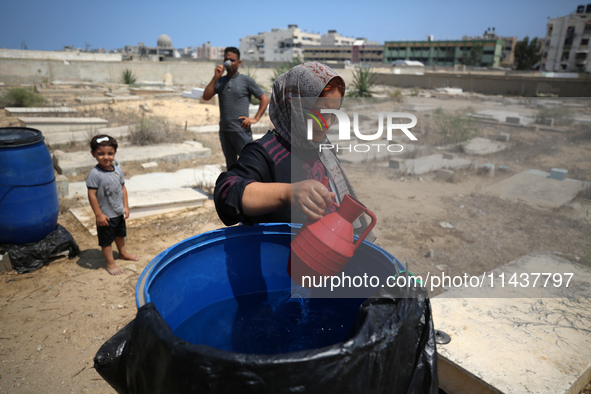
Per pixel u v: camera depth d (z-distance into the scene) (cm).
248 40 14462
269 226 165
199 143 873
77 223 463
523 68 6862
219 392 84
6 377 245
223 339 142
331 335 140
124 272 372
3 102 1470
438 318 210
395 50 9769
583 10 6938
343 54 10894
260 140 154
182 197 514
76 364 258
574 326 200
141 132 880
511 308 204
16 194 347
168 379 88
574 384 178
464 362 186
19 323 296
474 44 8738
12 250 361
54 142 832
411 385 109
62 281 354
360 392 92
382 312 103
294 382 84
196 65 3075
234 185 135
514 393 172
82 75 2769
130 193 520
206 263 158
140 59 4703
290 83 136
